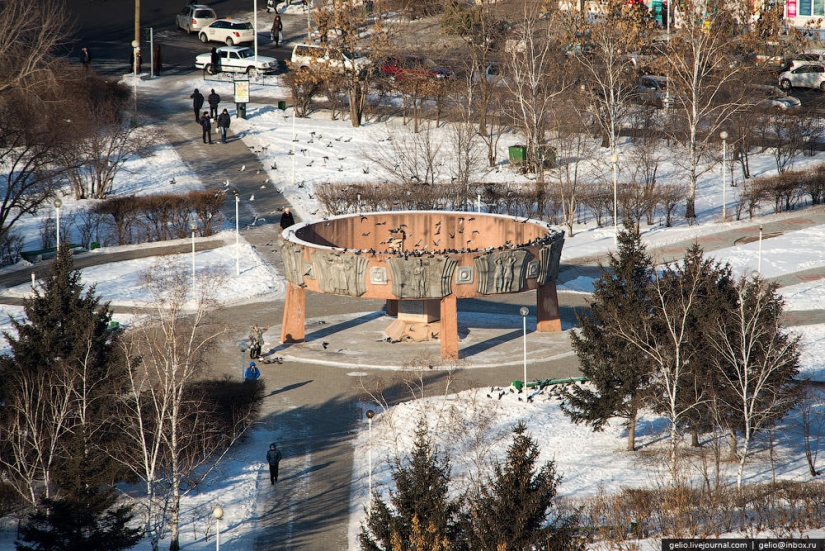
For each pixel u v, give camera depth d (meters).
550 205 99.69
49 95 100.75
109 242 91.25
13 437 46.03
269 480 50.75
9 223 93.38
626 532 43.00
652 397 52.53
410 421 56.12
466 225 74.75
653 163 101.12
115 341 52.56
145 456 43.47
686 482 48.84
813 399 59.25
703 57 103.50
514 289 66.62
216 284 78.94
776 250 87.81
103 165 100.50
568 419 57.66
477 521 36.81
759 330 50.56
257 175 106.56
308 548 44.16
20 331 50.94
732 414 50.50
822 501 45.72
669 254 87.88
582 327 55.06
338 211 96.12
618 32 109.06
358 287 65.31
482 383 62.38
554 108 109.56
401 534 36.72
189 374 48.03
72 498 42.22
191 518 47.00
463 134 106.50
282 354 67.56
